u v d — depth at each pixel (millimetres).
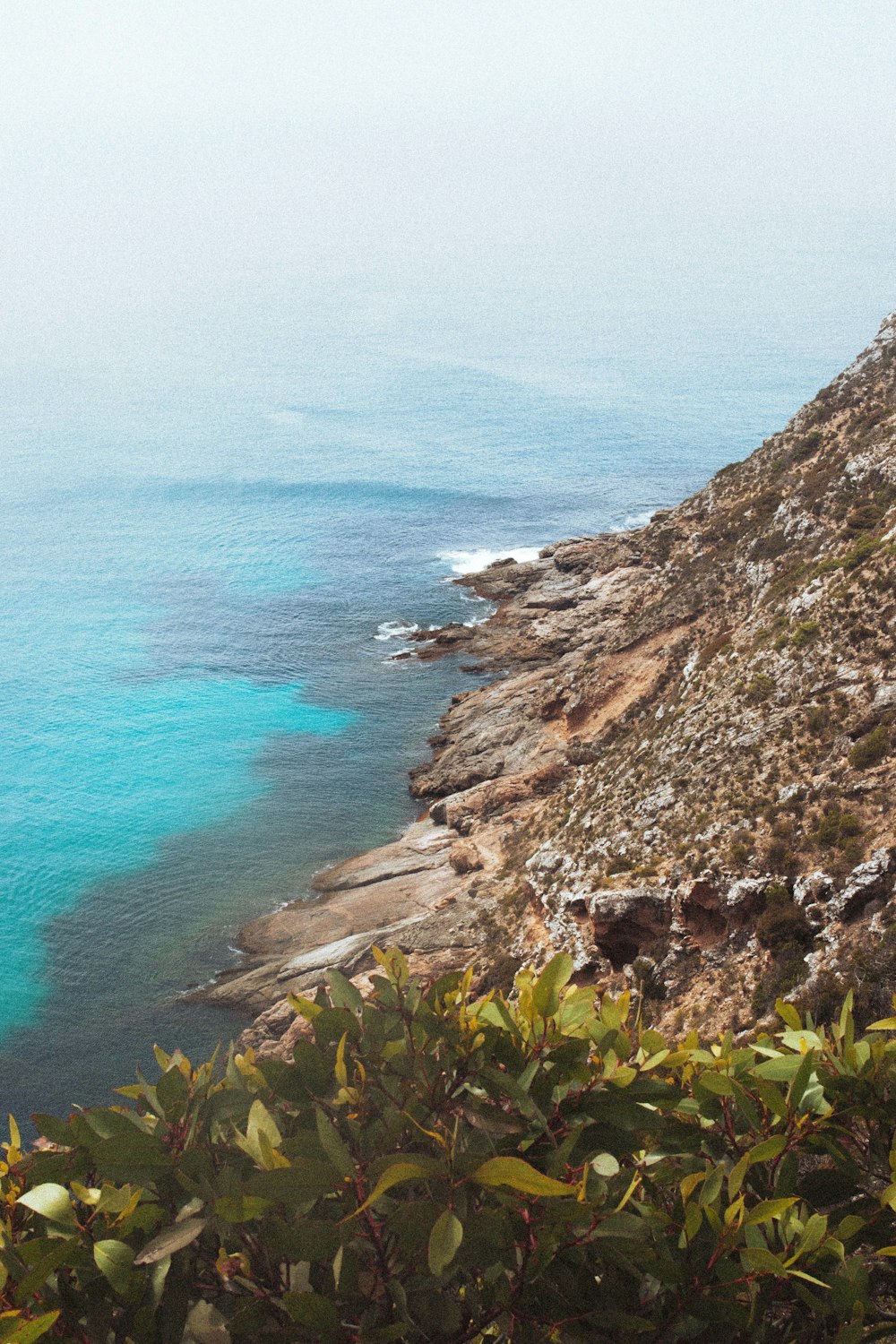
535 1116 4180
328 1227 3691
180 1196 4070
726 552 76812
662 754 51875
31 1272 3727
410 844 68812
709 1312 4098
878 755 38562
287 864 70750
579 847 49562
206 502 195625
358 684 99688
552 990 4582
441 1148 4027
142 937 63281
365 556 153000
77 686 107062
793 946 33781
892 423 67500
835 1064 4855
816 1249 4172
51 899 68250
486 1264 3721
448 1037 4367
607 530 169625
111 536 172000
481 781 74125
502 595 119500
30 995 58500
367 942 53281
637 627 75688
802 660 47406
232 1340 3867
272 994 53656
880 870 33188
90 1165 4297
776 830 38312
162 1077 4250
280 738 90312
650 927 39750
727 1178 4656
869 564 49500
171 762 87812
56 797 83062
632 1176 4438
